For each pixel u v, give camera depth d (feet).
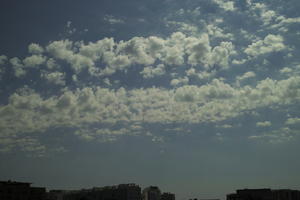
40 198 549.13
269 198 636.07
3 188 507.30
